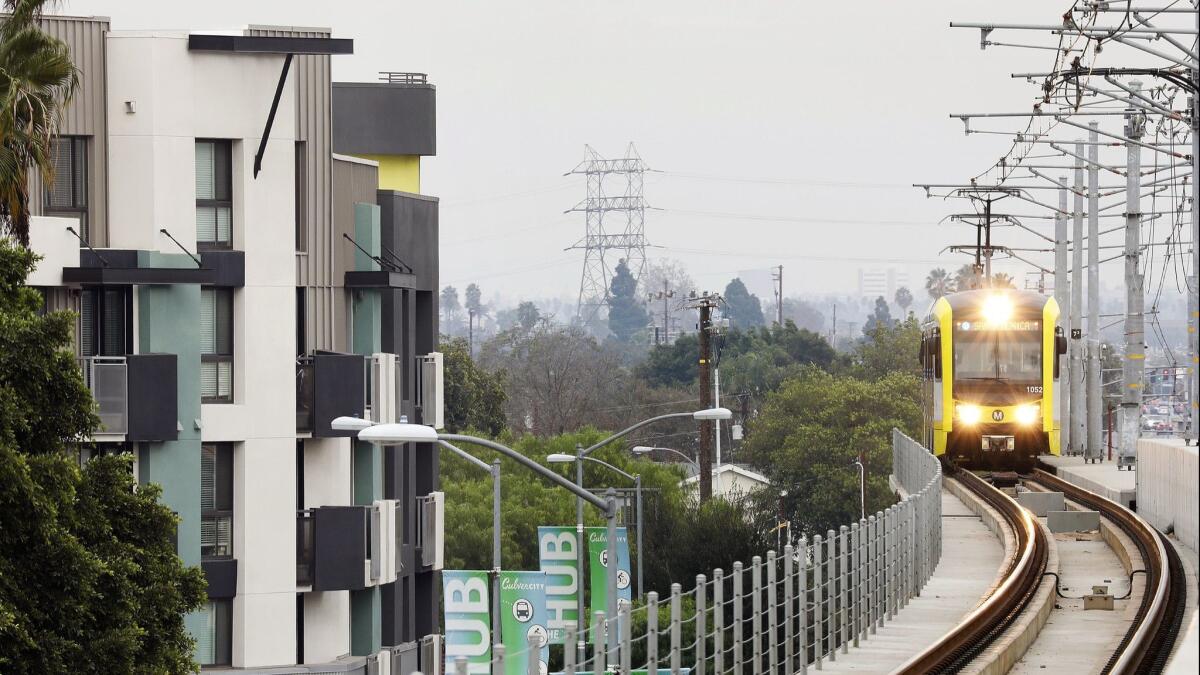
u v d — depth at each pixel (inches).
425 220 2556.6
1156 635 1539.1
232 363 2102.6
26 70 1796.3
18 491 1325.0
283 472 2102.6
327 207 2218.3
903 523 1740.9
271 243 2107.5
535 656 953.5
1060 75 1926.7
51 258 1982.0
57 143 1991.9
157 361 2001.7
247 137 2097.7
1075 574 2011.6
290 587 2101.4
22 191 1766.7
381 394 2260.1
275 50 2070.6
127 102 2065.7
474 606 1955.0
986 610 1542.8
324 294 2222.0
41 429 1419.8
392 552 2233.0
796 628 1766.7
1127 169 2810.0
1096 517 2393.0
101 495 1470.2
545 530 2290.8
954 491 2871.6
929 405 3065.9
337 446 2186.3
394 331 2362.2
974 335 2977.4
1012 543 2114.9
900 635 1549.0
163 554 1496.1
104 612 1395.2
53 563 1343.5
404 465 2422.5
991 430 2955.2
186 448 2046.0
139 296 2032.5
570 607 2285.9
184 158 2078.0
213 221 2106.3
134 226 2066.9
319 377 2138.3
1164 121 2471.7
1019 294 3016.7
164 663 1461.6
